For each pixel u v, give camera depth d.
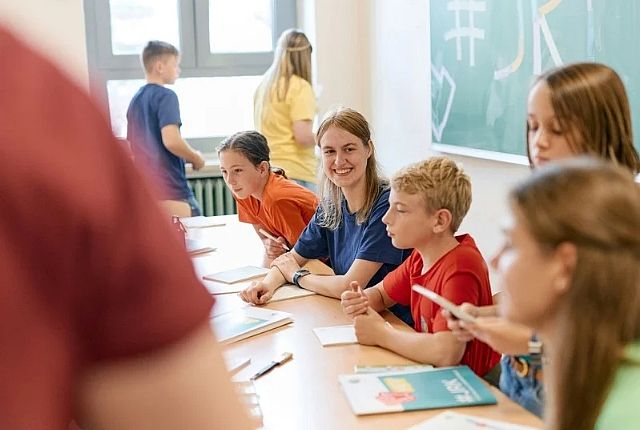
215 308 0.40
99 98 0.39
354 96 4.81
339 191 2.49
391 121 4.45
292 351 1.86
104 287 0.36
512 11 3.20
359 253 2.35
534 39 3.07
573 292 1.02
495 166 3.44
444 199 1.89
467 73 3.57
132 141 0.42
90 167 0.36
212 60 4.86
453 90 3.70
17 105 0.35
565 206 1.03
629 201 1.02
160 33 4.75
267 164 2.89
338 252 2.55
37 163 0.34
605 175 1.05
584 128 1.54
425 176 1.90
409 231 1.92
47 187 0.34
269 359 1.81
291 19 4.94
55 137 0.35
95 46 4.61
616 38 2.66
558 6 2.92
